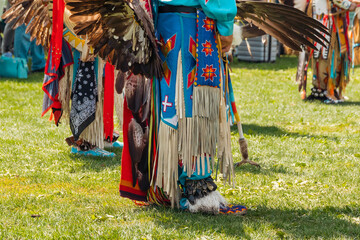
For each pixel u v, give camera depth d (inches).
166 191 229.3
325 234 215.9
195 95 223.9
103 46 217.0
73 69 334.0
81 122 334.6
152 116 231.1
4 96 597.6
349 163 341.4
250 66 934.4
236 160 348.5
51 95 333.7
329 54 582.2
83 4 202.7
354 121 490.3
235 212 240.1
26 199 260.1
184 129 224.2
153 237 209.3
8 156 348.2
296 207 253.1
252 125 472.7
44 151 366.3
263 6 245.3
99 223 226.5
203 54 224.2
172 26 224.1
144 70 221.8
